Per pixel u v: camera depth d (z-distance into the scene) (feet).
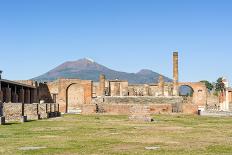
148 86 326.24
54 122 142.61
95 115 214.28
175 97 262.88
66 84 287.28
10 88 237.66
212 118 179.11
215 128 112.98
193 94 326.03
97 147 65.77
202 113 244.01
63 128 111.04
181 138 81.82
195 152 60.08
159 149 63.36
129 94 325.42
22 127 114.73
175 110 241.14
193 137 84.23
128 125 126.00
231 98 330.34
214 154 58.08
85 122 143.23
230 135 89.40
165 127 116.67
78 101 299.38
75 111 295.89
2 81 204.74
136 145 68.80
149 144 70.33
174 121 152.46
